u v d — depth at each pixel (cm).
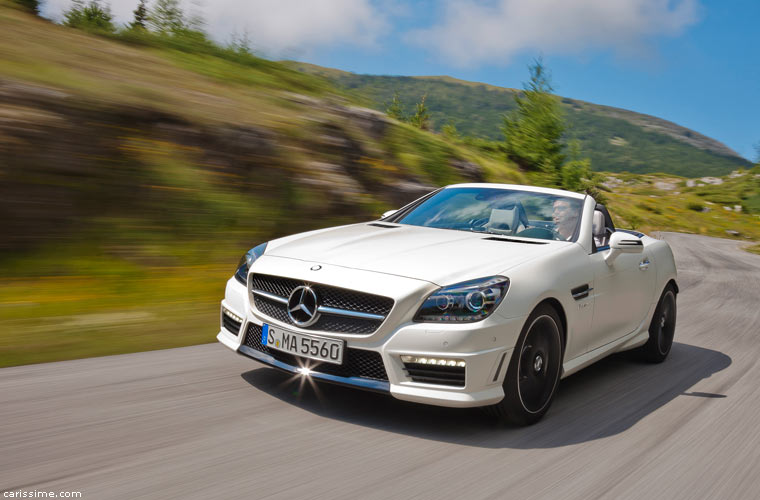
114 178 752
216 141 917
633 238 396
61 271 604
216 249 739
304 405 330
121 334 459
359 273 307
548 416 346
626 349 451
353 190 1030
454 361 288
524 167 2216
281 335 318
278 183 925
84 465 243
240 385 357
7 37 979
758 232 8600
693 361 519
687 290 1044
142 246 688
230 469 248
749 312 826
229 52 1333
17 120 729
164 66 1152
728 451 312
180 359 407
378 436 295
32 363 379
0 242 612
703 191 14400
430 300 293
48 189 687
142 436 276
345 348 300
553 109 2231
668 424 348
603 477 269
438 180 1284
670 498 254
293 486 237
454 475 259
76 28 1241
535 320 316
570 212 411
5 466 238
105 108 838
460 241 357
